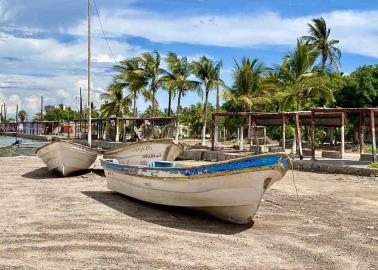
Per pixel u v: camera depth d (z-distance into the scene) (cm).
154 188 1109
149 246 816
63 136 7181
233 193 941
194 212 1083
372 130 2194
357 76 4125
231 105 4475
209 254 782
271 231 951
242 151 3075
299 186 1641
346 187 1630
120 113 5619
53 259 730
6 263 705
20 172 1941
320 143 4284
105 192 1397
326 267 730
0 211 1092
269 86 3497
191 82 4116
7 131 11000
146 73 4516
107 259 737
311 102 4234
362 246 849
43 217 1028
